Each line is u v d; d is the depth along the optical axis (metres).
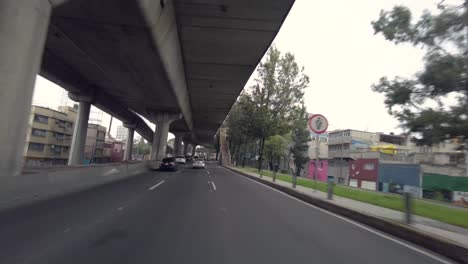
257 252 5.87
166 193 14.49
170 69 21.36
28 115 9.79
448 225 8.77
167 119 42.44
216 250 5.88
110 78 26.61
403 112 9.78
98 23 14.71
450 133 8.98
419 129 9.48
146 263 5.04
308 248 6.34
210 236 6.90
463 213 11.13
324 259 5.67
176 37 18.95
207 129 78.38
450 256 6.31
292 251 6.06
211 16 16.47
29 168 13.17
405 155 40.09
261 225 8.32
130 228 7.38
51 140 57.62
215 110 48.25
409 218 8.45
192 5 15.50
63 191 13.45
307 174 62.88
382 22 10.01
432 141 9.17
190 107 46.81
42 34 10.23
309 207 12.53
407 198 8.56
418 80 9.50
